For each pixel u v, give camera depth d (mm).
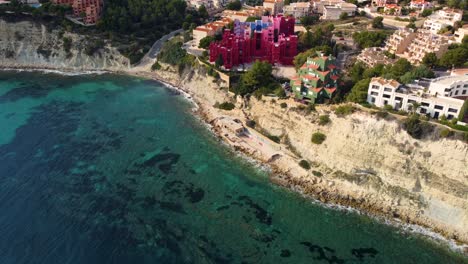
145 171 114375
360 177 106812
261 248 88812
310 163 116625
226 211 99875
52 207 98062
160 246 87875
